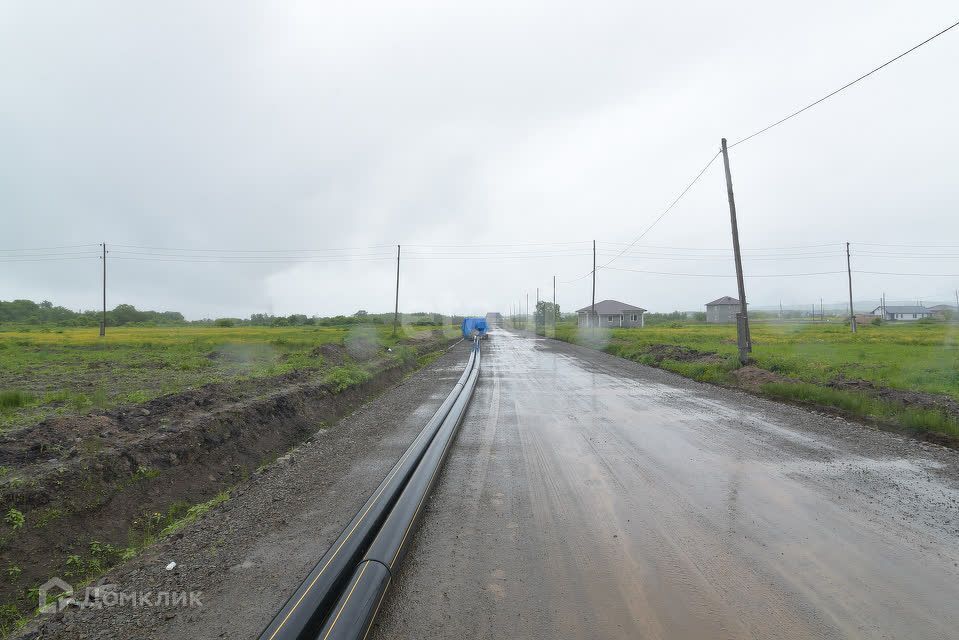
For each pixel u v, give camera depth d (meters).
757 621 2.62
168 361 16.45
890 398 8.68
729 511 4.16
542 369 16.50
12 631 3.01
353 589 2.73
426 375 15.21
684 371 14.86
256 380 10.06
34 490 4.18
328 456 6.20
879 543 3.55
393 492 4.28
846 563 3.25
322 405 9.30
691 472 5.25
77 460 4.84
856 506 4.25
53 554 3.85
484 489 4.77
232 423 6.82
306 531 3.92
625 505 4.32
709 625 2.59
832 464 5.50
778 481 4.93
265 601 2.93
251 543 3.73
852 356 17.39
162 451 5.54
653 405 9.43
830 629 2.55
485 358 21.25
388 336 31.05
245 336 33.44
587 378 13.91
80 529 4.19
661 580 3.05
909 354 18.27
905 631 2.54
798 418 8.12
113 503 4.62
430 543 3.60
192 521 4.35
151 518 4.71
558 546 3.54
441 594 2.92
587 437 6.88
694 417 8.25
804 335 33.44
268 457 6.75
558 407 9.27
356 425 8.12
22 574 3.57
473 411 8.91
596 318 67.88
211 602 2.94
